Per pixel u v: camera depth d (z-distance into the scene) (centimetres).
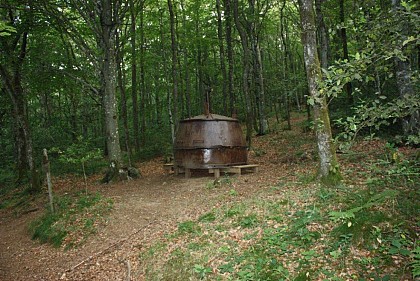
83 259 770
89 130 3297
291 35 3372
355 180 794
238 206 800
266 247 585
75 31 1485
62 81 1678
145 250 718
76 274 703
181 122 1342
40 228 1002
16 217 1250
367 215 562
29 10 1460
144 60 2338
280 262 532
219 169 1237
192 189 1124
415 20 359
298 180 925
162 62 2319
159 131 2794
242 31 1881
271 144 1873
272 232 633
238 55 2872
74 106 2605
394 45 368
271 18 3003
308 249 546
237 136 1306
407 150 954
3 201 1554
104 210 1005
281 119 2862
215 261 590
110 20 1460
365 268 467
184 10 2520
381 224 532
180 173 1435
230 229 695
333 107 1712
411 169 633
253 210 758
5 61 1542
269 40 3494
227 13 2020
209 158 1231
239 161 1295
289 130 2245
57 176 1858
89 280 666
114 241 823
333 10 1488
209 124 1261
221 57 2205
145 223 888
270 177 1098
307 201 729
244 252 586
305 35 810
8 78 1588
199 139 1248
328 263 498
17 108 1587
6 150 2612
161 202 1037
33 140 2362
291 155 1438
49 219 1017
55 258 817
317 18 1479
